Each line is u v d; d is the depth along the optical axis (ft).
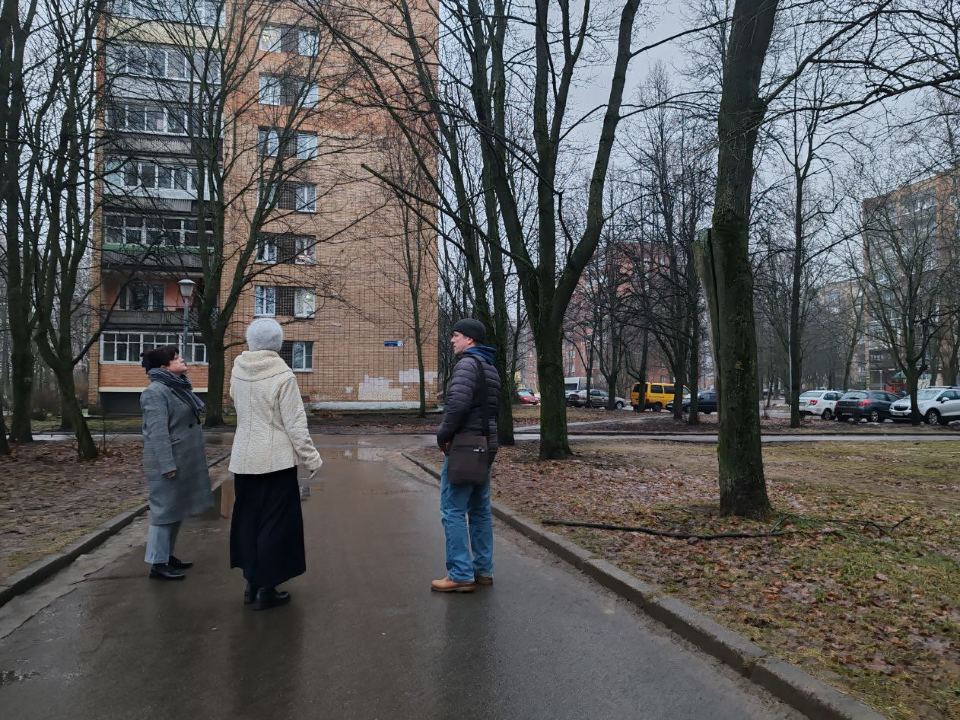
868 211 68.74
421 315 104.78
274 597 14.90
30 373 55.83
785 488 31.76
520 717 10.10
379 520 24.62
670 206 79.61
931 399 100.73
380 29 48.39
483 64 40.01
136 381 101.76
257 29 69.36
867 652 11.89
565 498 27.86
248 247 69.46
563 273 39.73
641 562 17.81
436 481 35.12
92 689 10.89
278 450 14.87
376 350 103.86
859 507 26.78
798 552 18.85
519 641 13.05
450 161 44.21
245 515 15.07
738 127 22.72
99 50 45.14
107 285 98.68
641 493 29.25
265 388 15.02
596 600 15.62
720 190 23.00
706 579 16.31
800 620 13.56
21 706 10.28
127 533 22.53
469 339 16.88
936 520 24.17
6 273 55.01
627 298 86.43
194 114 66.49
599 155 38.37
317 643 12.85
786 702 10.59
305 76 64.28
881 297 108.58
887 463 44.65
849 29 21.57
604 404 169.99
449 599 15.58
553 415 41.22
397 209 92.17
